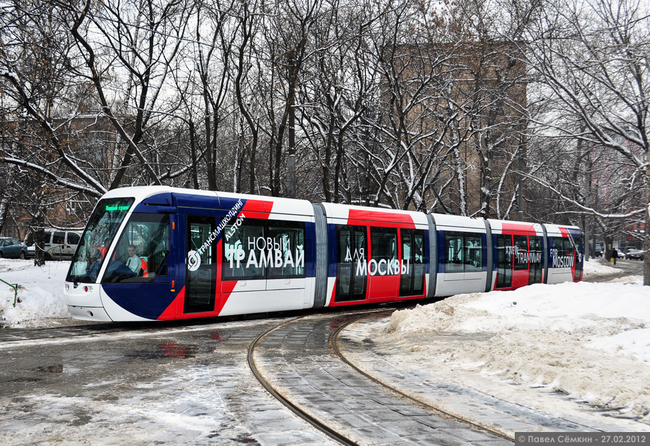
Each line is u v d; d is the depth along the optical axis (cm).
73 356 944
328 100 2452
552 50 1798
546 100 2028
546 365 816
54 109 1956
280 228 1555
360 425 565
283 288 1546
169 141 2491
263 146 3356
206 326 1357
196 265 1363
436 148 2888
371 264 1797
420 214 2019
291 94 2194
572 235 2819
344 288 1709
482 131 2962
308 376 806
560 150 2522
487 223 2308
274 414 601
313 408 628
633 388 682
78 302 1259
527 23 1955
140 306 1280
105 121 2167
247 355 971
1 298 1503
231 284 1429
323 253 1659
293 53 2216
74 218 2373
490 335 1174
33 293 1573
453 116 2688
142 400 656
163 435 526
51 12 1647
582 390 713
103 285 1246
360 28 2350
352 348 1084
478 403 668
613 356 864
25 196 1872
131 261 1280
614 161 2127
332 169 3066
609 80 1747
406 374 841
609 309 1348
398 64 2830
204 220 1391
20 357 933
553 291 1582
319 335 1239
